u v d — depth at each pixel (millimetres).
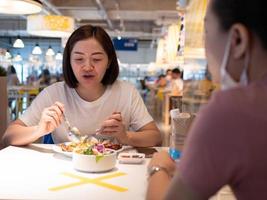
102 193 1020
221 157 535
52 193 1009
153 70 16641
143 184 1109
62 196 985
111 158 1268
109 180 1151
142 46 19719
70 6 9812
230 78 603
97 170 1234
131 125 1984
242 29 562
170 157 935
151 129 1895
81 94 1910
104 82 1938
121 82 2043
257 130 525
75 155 1265
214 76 657
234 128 532
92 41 1725
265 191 534
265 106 537
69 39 1810
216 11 599
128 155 1422
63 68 1887
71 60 1794
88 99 1912
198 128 562
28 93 6535
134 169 1299
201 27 955
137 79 19938
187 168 558
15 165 1319
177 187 572
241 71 588
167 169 871
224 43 595
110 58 1876
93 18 12102
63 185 1086
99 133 1685
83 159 1233
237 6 562
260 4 546
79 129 1887
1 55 4676
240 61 583
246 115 532
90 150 1318
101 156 1235
